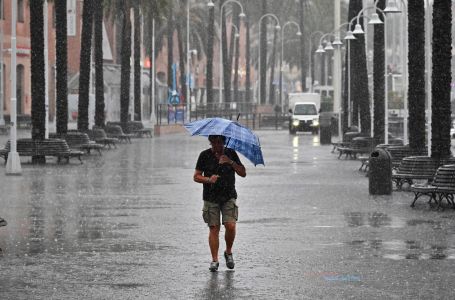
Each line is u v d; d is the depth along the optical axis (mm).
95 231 35969
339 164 78625
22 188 54562
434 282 25672
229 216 27734
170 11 176250
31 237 34250
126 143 118562
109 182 59000
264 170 71000
